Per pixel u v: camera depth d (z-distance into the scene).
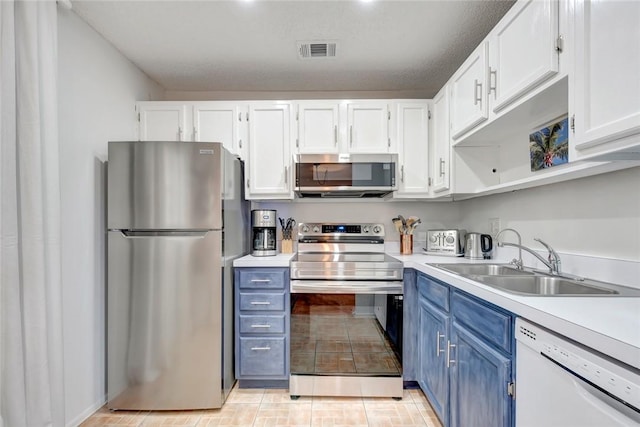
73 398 1.70
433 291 1.72
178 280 1.83
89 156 1.85
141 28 1.88
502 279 1.46
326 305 1.99
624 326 0.72
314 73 2.45
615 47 0.83
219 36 1.97
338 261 2.02
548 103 1.32
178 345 1.84
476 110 1.66
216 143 1.86
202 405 1.84
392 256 2.38
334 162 2.24
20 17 1.33
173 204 1.83
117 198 1.82
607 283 1.26
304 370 1.98
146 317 1.83
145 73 2.45
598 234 1.33
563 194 1.52
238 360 2.04
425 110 2.37
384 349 1.97
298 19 1.80
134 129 2.32
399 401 1.93
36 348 1.36
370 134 2.37
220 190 1.87
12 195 1.27
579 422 0.71
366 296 1.99
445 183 2.13
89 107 1.86
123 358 1.83
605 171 1.21
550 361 0.82
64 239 1.66
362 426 1.70
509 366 1.02
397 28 1.89
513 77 1.34
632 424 0.59
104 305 1.93
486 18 1.80
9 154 1.26
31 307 1.35
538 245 1.70
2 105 1.23
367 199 2.65
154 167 1.83
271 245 2.40
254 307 2.04
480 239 2.15
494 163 2.06
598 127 0.88
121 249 1.82
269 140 2.37
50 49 1.46
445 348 1.55
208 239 1.86
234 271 2.08
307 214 2.73
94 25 1.85
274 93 2.79
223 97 2.79
